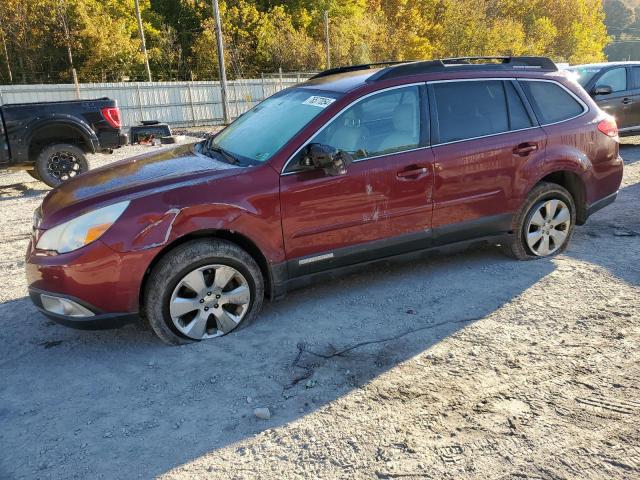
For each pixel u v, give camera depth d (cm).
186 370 347
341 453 269
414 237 436
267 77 3422
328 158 377
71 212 356
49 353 380
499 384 320
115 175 412
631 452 262
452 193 442
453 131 443
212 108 2800
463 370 335
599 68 1116
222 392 323
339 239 409
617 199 725
